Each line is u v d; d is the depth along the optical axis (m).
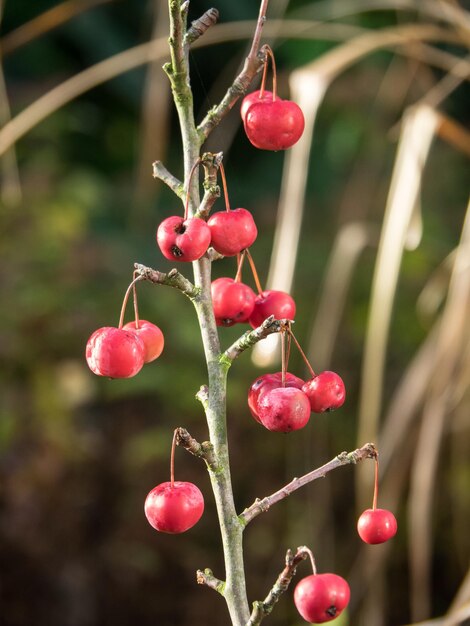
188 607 1.02
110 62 0.69
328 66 0.64
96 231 1.30
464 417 0.84
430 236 1.27
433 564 1.04
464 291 0.65
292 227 0.62
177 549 1.04
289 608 1.03
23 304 1.11
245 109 0.43
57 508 1.01
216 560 1.04
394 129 0.68
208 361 0.41
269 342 0.63
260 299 0.44
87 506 1.02
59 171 1.29
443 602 1.02
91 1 0.72
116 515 1.03
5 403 1.04
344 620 0.60
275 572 1.03
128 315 1.13
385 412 1.11
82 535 1.02
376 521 0.42
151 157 1.20
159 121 0.91
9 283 1.13
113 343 0.41
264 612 0.40
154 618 1.01
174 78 0.41
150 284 1.18
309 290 1.21
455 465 0.99
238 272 0.44
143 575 1.01
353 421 1.11
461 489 0.98
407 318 1.18
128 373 0.41
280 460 1.09
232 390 1.08
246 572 1.03
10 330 1.08
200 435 1.08
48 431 1.03
